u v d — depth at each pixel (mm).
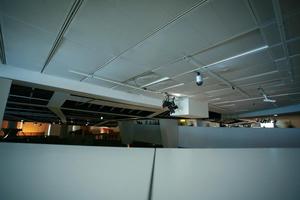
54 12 2428
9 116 13820
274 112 10188
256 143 8820
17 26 2789
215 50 3410
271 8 2262
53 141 16188
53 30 2867
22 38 3148
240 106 9656
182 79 5148
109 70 4578
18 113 11602
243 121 15562
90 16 2479
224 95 7051
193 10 2320
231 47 3289
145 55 3680
